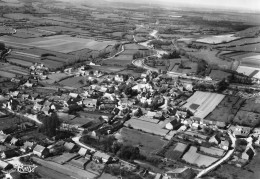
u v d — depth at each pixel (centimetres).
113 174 16188
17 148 18425
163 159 17962
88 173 16225
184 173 16100
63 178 15712
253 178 16425
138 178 15838
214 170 17112
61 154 17988
